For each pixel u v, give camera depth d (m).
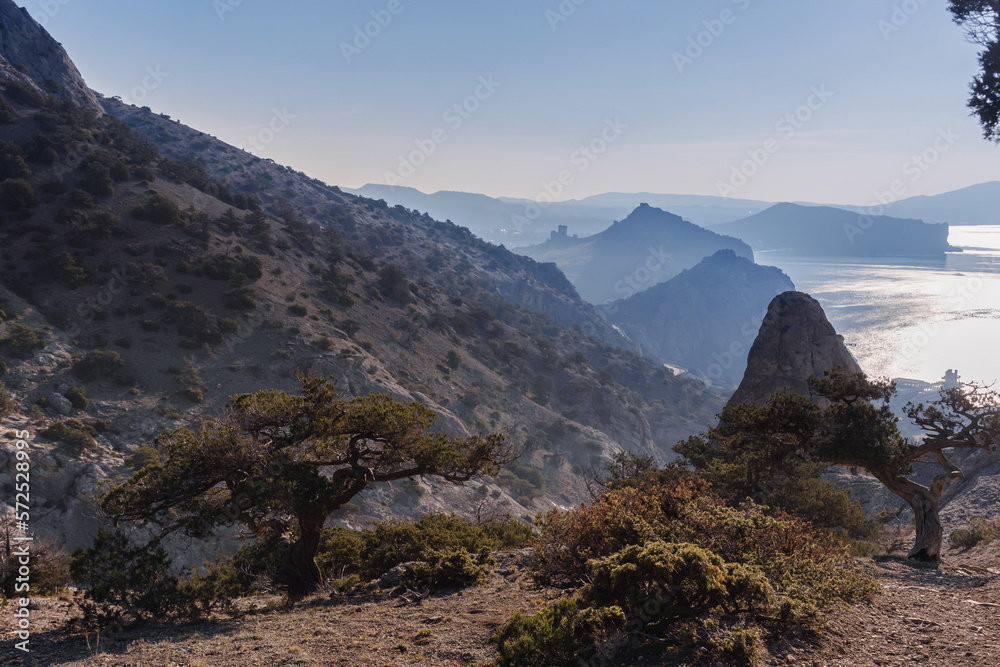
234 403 14.59
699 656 6.57
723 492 21.98
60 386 84.88
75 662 8.26
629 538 9.16
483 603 10.03
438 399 135.50
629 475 30.77
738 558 8.67
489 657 7.30
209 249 129.75
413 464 16.77
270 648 8.24
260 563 15.19
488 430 136.25
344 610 10.60
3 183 114.44
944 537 22.02
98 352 91.44
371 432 15.09
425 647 7.86
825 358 53.25
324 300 145.50
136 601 11.01
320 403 14.96
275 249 150.75
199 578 11.99
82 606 10.56
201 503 14.29
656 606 7.17
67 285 103.44
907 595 9.58
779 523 9.41
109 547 12.10
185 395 92.81
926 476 33.03
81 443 72.25
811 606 7.46
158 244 121.75
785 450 20.95
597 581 7.67
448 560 12.12
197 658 8.00
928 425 19.00
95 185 127.31
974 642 7.19
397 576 12.98
